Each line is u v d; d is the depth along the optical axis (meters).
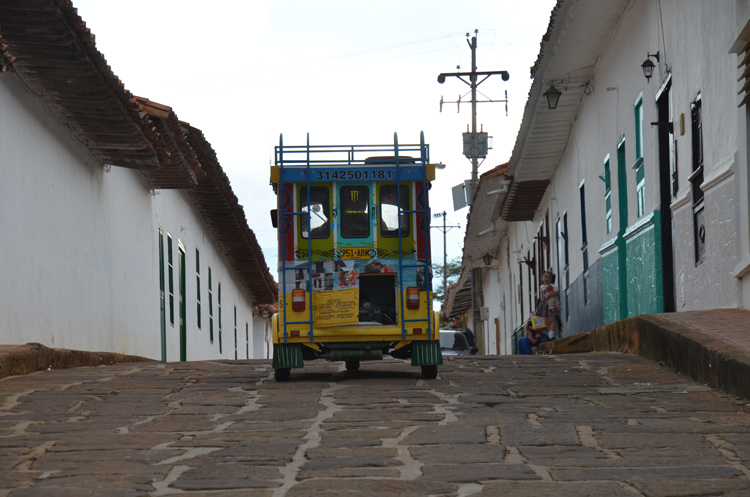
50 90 14.04
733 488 5.39
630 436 7.09
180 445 6.89
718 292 12.60
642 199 16.94
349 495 5.25
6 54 11.88
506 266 40.47
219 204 26.27
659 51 15.34
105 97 14.29
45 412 8.64
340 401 9.36
